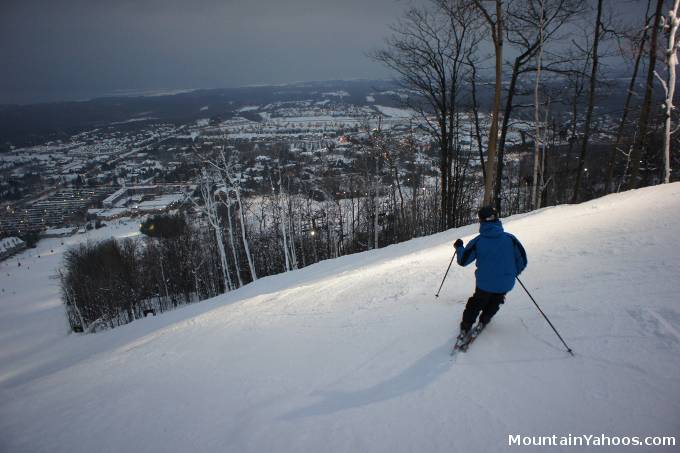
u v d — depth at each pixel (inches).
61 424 171.8
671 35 551.8
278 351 199.0
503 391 127.0
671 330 140.3
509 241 156.6
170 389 182.2
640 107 672.4
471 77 694.5
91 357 356.2
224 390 167.6
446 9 624.7
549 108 735.7
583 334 150.3
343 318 228.2
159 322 520.1
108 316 1483.8
